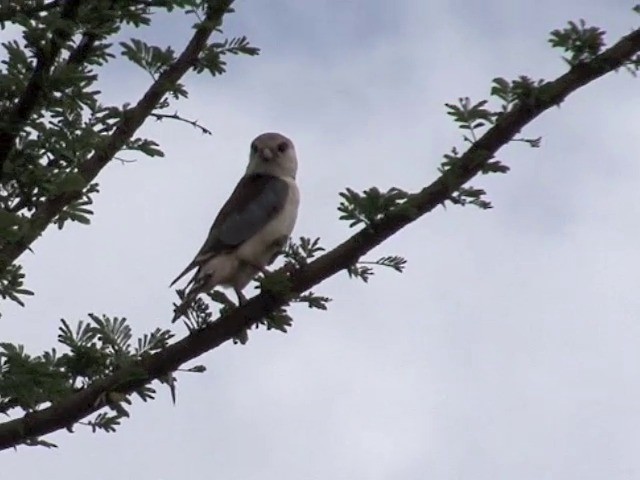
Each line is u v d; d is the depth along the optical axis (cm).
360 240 1013
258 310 1047
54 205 1120
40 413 1017
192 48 1181
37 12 1105
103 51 1133
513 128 988
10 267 1080
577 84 991
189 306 1055
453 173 981
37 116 1135
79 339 1066
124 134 1159
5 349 1030
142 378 1031
